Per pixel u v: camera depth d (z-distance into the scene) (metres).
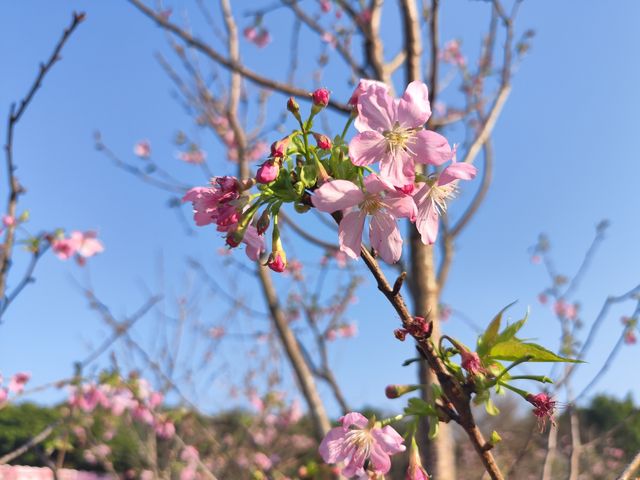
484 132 4.56
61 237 4.81
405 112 1.56
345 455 1.70
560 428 7.13
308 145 1.59
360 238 1.53
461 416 1.55
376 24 4.45
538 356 1.56
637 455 1.77
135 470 8.98
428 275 3.74
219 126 6.62
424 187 1.65
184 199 1.68
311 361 5.20
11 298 3.61
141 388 6.21
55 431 6.47
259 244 1.71
